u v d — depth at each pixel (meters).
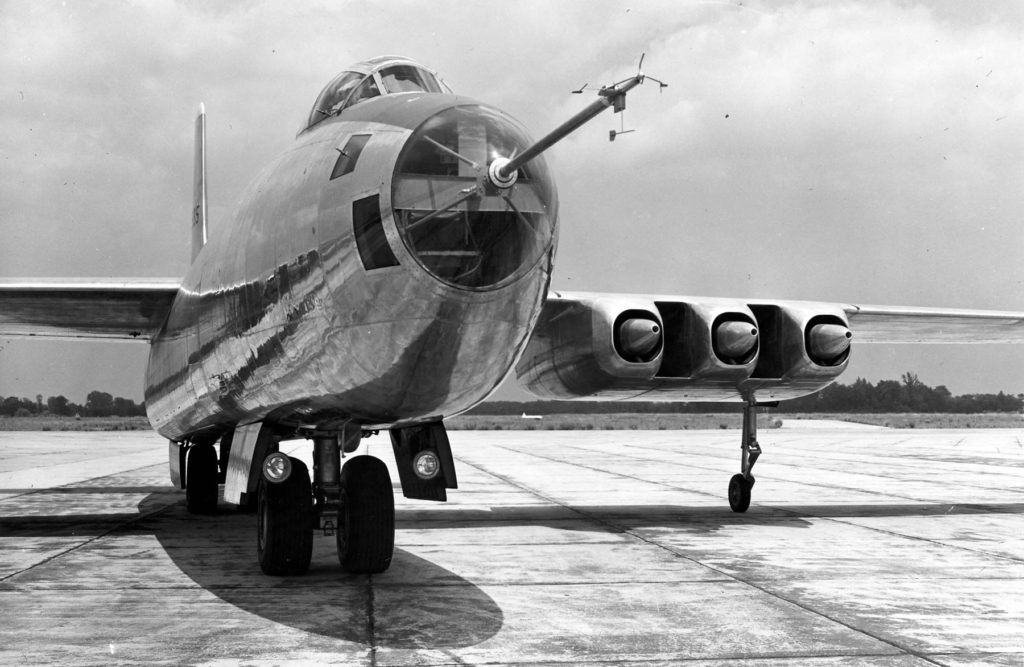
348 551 7.48
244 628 5.77
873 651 5.29
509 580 7.44
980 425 69.19
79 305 10.99
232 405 7.91
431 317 5.74
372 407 6.60
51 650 5.23
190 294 8.59
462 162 5.73
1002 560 8.52
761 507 13.29
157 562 8.38
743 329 10.77
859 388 103.81
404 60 7.34
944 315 12.55
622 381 11.02
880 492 15.81
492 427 64.25
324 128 6.90
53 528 11.04
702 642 5.46
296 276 6.33
